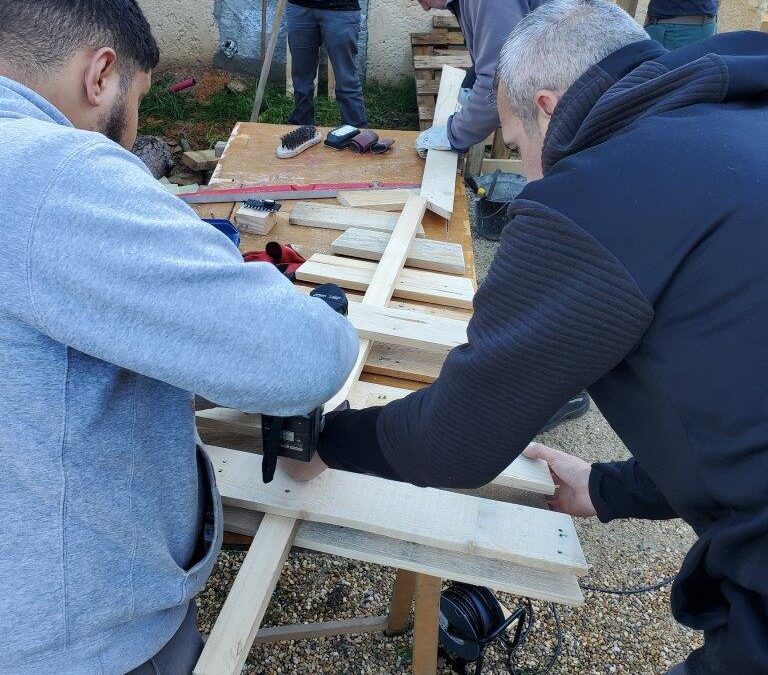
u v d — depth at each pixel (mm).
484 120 2896
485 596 1876
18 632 803
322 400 875
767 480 805
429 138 3146
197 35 6062
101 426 790
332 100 5945
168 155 4570
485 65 2729
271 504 1256
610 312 817
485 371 896
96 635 869
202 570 1010
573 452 2855
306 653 2068
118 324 694
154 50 932
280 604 2189
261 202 2572
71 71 823
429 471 1024
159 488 897
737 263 780
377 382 1837
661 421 915
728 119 861
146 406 851
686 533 2562
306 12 4207
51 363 734
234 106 5797
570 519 1255
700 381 821
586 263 816
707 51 954
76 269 667
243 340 743
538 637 2168
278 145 3236
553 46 1015
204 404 1453
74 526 802
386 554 1223
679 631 2211
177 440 915
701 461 869
